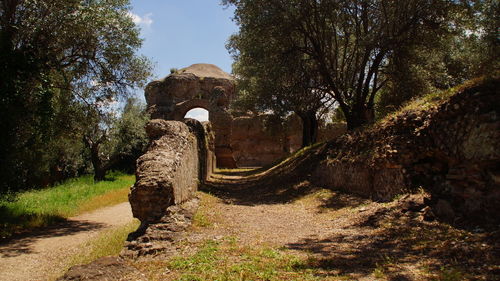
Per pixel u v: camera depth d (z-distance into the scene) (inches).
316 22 684.1
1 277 257.3
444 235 241.6
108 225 459.8
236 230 324.2
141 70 570.6
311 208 450.6
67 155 1202.6
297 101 821.9
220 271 206.7
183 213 339.6
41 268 276.8
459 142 278.7
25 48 458.3
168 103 1904.5
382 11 642.8
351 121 703.1
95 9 481.7
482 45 722.2
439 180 307.7
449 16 628.1
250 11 679.7
